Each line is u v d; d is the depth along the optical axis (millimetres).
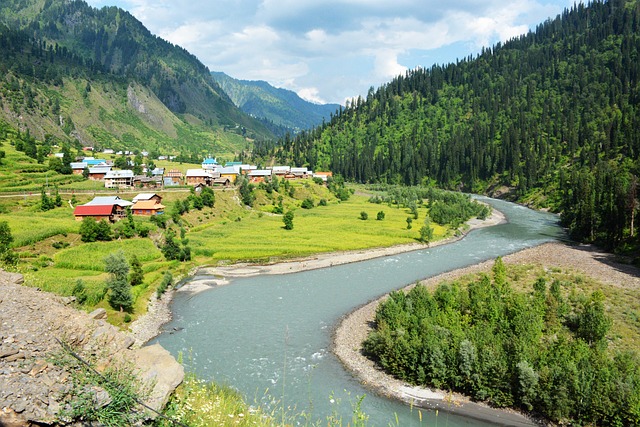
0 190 130250
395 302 61938
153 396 16375
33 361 14852
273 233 127375
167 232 112312
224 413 18531
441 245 122125
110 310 64438
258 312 70188
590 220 121875
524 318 52719
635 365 43562
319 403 43125
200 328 63062
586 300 65062
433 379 46719
